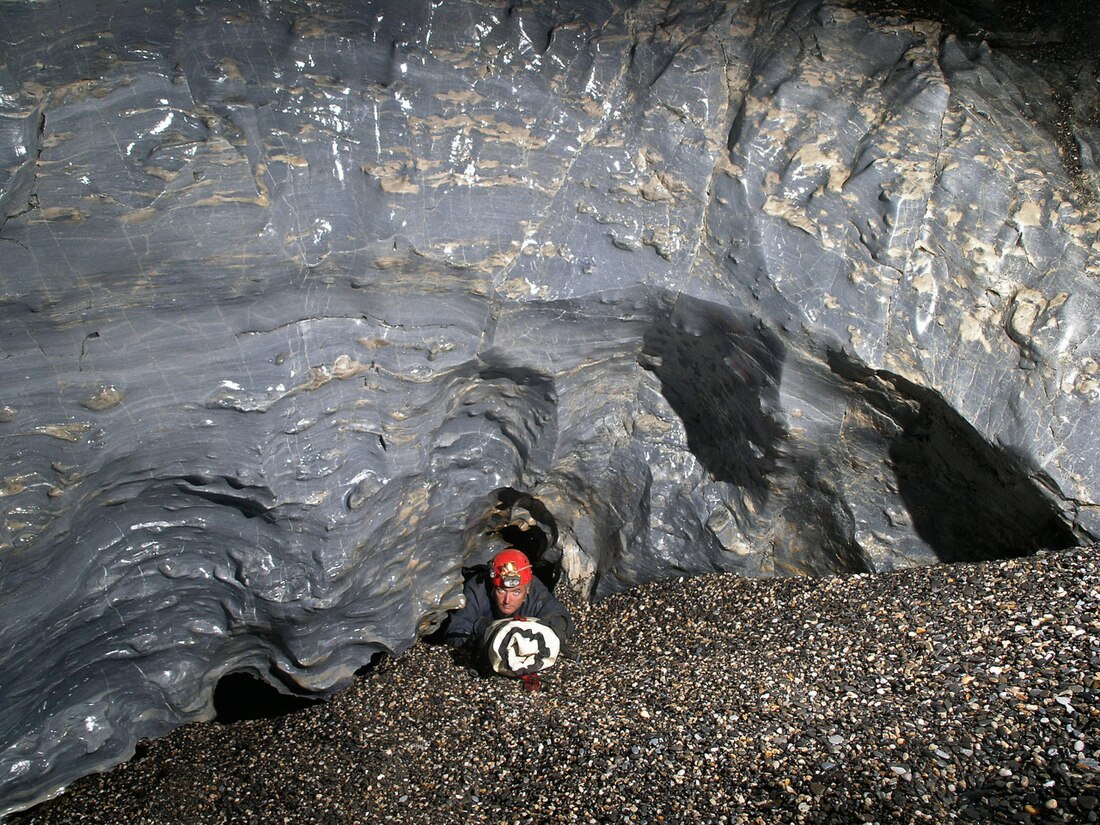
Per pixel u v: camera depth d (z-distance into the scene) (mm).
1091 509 3887
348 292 3824
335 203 3678
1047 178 4086
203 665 4219
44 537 3414
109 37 3229
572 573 5504
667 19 4090
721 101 4094
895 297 4035
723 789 3289
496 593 4676
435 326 4043
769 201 4066
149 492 3729
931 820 2898
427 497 4449
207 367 3631
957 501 4426
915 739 3221
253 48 3473
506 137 3936
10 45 3070
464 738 4059
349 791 3859
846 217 4027
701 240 4223
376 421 4031
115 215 3266
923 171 4000
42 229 3174
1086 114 4273
